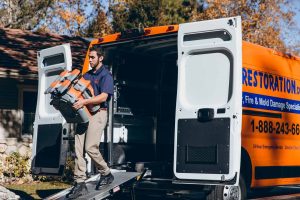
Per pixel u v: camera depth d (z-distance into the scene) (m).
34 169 9.56
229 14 33.50
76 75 7.85
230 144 7.63
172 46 9.80
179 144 8.04
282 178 9.82
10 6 32.94
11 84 15.85
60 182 13.73
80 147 8.11
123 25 31.84
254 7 33.56
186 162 7.95
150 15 31.69
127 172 9.06
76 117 7.80
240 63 7.75
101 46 9.69
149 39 9.12
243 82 8.91
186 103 8.09
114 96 9.77
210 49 7.95
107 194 8.12
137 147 10.21
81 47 18.97
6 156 14.69
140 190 9.36
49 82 9.59
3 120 15.66
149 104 10.51
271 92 9.57
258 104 9.21
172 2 33.00
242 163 8.84
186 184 8.65
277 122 9.67
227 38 7.84
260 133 9.23
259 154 9.20
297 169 10.25
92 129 7.95
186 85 8.15
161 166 9.74
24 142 15.82
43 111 9.62
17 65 15.73
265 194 11.98
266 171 9.38
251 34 32.97
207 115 7.83
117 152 9.82
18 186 13.10
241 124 7.97
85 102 7.73
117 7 33.75
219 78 7.89
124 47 9.79
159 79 10.69
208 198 8.25
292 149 10.09
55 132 9.25
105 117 8.08
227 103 7.73
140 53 10.23
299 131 10.30
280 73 9.87
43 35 19.70
